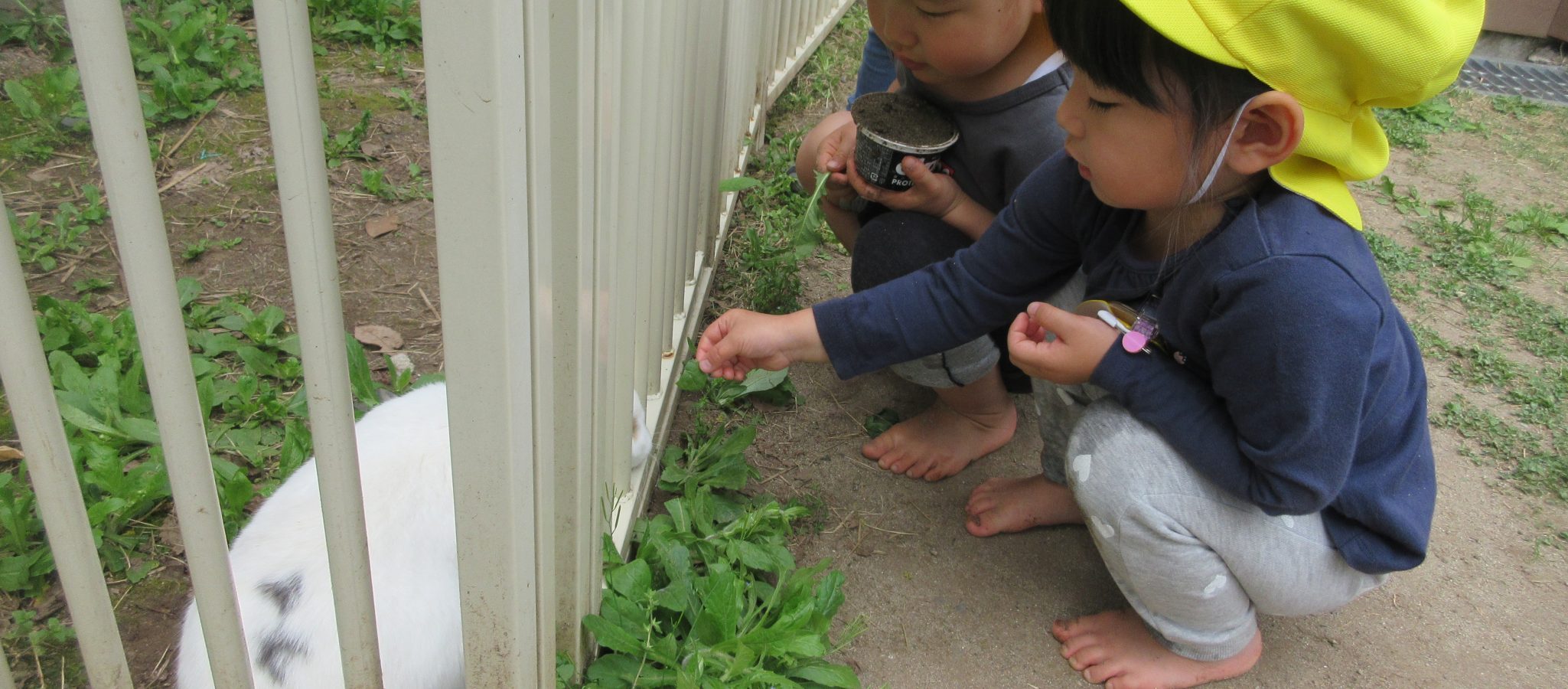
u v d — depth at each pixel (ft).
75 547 3.76
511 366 3.49
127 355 7.55
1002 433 7.78
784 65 12.89
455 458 3.71
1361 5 4.05
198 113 10.51
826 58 14.70
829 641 6.11
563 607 5.03
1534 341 9.66
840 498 7.34
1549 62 17.74
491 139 2.98
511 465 3.70
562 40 3.41
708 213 8.44
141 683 5.56
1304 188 4.67
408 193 9.92
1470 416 8.55
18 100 9.96
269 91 2.84
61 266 8.51
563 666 5.24
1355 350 4.51
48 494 3.58
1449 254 11.07
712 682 5.07
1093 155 4.75
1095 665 6.21
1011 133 6.73
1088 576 6.93
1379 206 12.16
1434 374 9.14
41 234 8.72
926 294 6.26
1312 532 5.44
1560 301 10.44
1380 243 11.10
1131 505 5.49
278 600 4.69
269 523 5.13
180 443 3.44
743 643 5.34
